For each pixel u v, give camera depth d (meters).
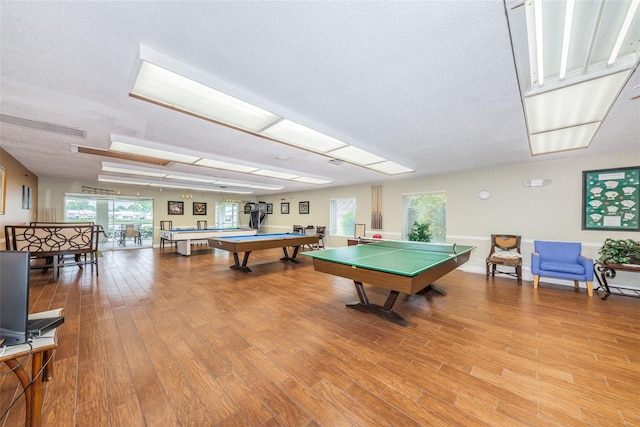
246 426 1.51
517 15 1.32
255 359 2.21
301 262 6.75
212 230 8.44
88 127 3.10
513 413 1.62
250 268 5.98
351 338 2.60
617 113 2.59
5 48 1.60
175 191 10.24
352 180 7.40
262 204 11.96
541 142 3.60
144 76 1.84
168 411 1.62
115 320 2.98
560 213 4.73
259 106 2.29
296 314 3.22
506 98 2.28
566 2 1.23
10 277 1.36
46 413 1.58
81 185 8.15
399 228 7.11
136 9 1.30
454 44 1.58
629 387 1.86
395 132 3.23
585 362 2.17
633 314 3.22
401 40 1.54
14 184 4.81
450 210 6.09
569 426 1.52
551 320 3.05
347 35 1.50
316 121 2.86
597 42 1.54
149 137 3.52
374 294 4.05
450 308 3.44
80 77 1.97
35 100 2.37
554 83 2.01
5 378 1.89
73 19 1.36
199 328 2.80
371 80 2.01
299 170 6.06
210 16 1.35
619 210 4.18
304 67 1.84
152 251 8.58
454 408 1.66
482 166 5.38
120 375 1.97
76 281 4.68
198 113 2.47
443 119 2.79
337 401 1.72
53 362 2.11
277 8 1.30
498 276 5.23
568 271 4.02
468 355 2.29
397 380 1.94
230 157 4.68
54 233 4.71
